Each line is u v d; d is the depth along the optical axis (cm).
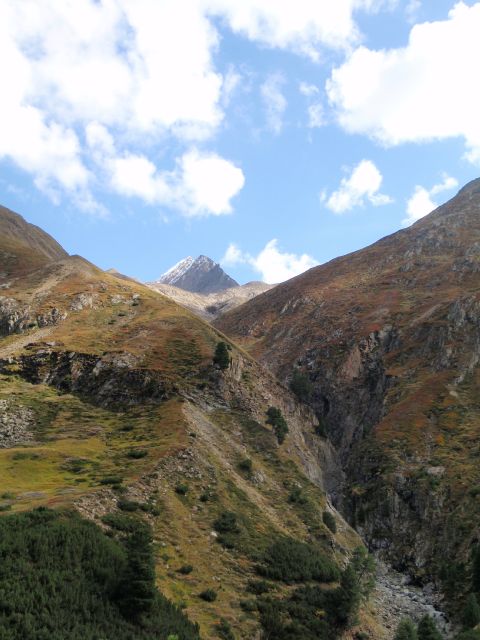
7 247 18075
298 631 4412
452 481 9044
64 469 6228
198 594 4497
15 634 2897
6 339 11281
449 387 11956
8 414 8175
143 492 5669
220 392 9538
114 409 8869
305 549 6112
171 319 12256
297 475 8225
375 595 6856
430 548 8094
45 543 3847
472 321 13788
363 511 9369
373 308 17562
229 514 6034
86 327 11862
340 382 14375
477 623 5694
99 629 3253
